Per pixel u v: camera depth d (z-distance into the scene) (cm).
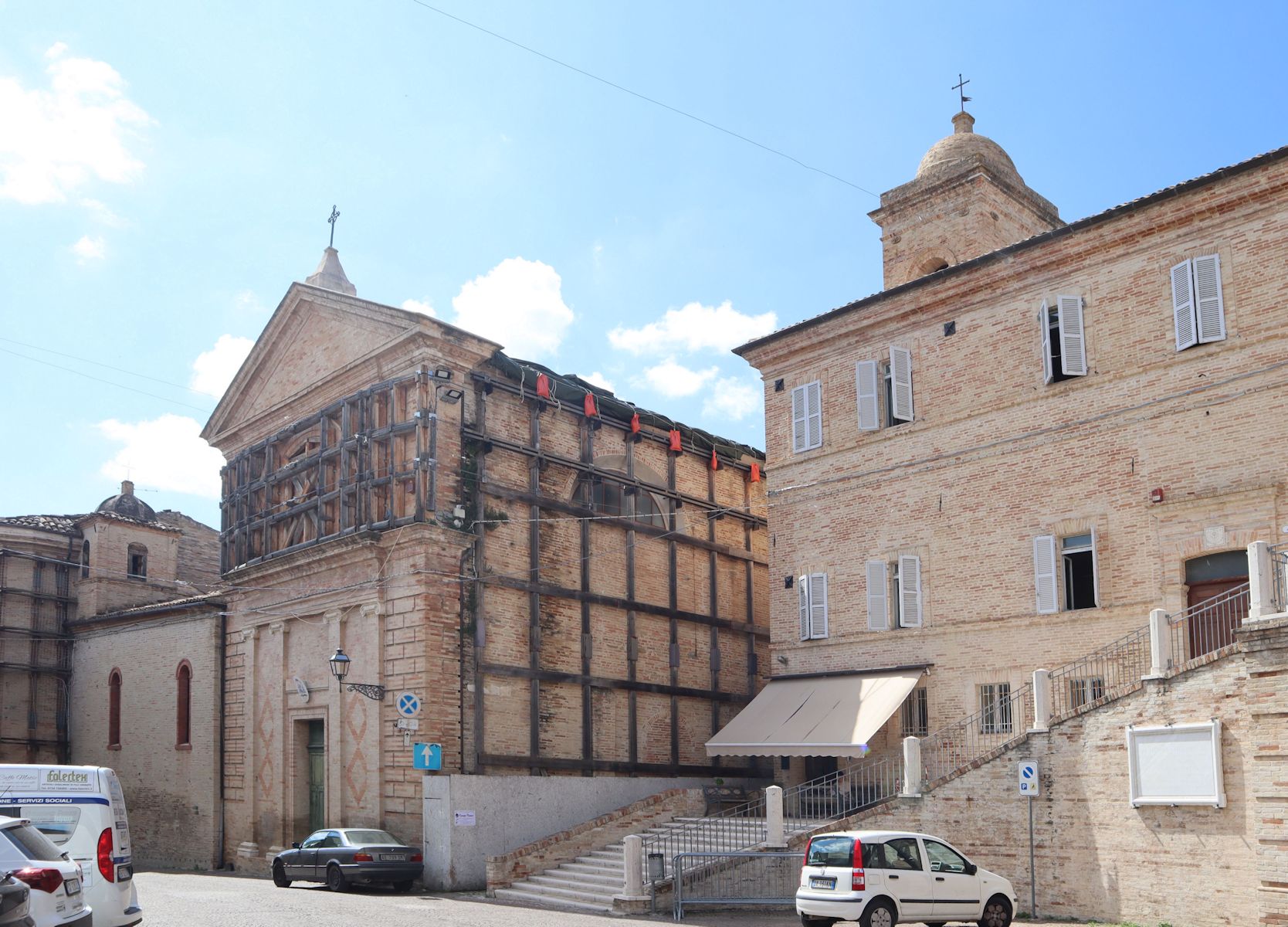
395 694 2998
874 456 2880
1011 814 2144
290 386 3634
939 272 2722
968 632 2628
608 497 3512
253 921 1850
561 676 3225
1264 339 2212
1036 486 2547
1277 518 2161
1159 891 1912
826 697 2828
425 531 2980
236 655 3725
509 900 2538
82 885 1306
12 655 4481
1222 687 1866
